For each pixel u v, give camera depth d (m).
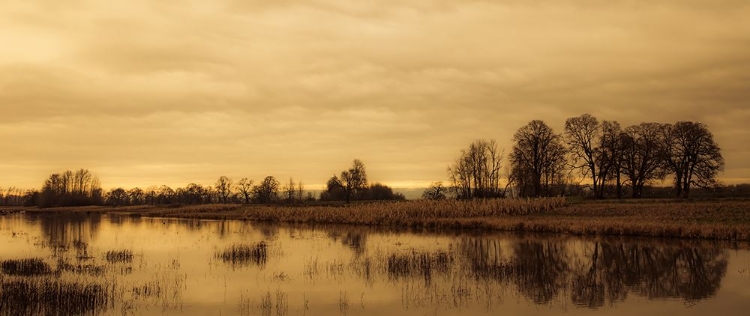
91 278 25.16
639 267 28.45
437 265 28.98
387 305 20.14
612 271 27.34
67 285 22.17
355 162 127.62
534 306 19.94
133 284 23.83
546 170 82.62
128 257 32.41
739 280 24.73
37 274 25.89
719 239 39.34
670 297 21.39
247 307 19.81
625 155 79.25
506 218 59.56
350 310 19.44
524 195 86.94
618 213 58.62
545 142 82.50
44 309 19.06
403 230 54.62
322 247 38.19
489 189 95.81
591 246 37.59
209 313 18.91
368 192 139.75
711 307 19.80
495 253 34.38
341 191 129.50
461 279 25.14
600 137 79.62
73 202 133.62
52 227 60.50
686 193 73.31
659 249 35.25
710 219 48.59
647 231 42.88
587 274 26.53
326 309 19.58
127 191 154.00
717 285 23.69
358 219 66.00
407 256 31.94
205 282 24.39
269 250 36.22
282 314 18.91
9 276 25.20
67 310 19.05
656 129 76.94
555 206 68.50
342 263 29.91
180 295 21.70
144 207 117.31
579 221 51.03
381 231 53.56
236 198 143.75
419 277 25.62
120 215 94.88
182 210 98.81
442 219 59.34
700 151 71.69
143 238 45.81
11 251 35.53
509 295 21.75
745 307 19.78
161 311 19.25
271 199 135.62
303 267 28.56
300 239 44.94
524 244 39.66
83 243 41.00
